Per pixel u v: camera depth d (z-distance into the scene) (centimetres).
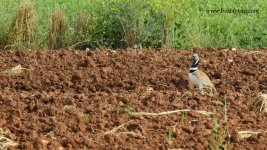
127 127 2884
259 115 3164
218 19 5641
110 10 5097
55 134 2778
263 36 5416
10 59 4366
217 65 4216
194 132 2859
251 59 4384
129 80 3831
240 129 2923
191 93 3403
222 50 4662
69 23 5462
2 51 4588
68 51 4581
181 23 5119
